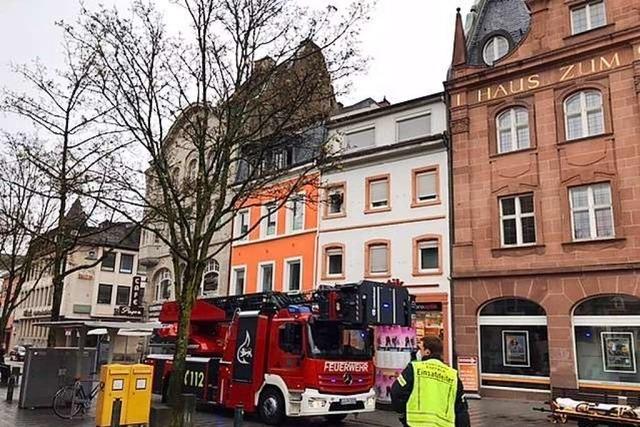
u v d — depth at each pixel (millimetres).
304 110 13688
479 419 14633
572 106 20172
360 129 26141
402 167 24141
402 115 24750
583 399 14320
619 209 18438
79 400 14203
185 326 11344
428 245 22781
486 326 20578
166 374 17234
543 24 21125
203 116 13719
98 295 52062
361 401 13805
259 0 12469
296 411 13156
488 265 20797
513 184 20812
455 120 22656
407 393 5543
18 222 16172
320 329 13703
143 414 11688
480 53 23156
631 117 18688
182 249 14102
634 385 17312
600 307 18375
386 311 14938
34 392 15055
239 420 9156
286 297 15555
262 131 13836
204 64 12484
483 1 24938
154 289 36062
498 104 21750
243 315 15352
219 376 15523
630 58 18984
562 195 19656
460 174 22141
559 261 19297
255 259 29516
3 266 21203
